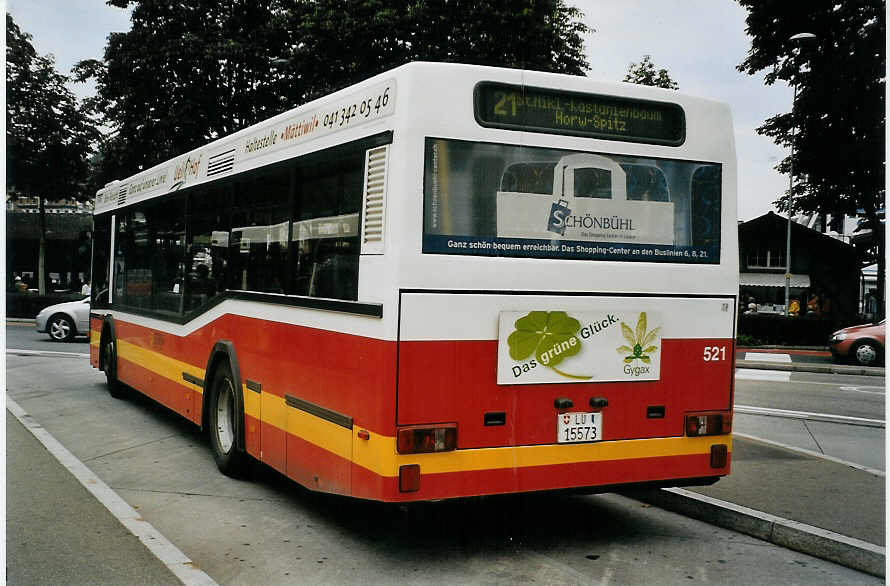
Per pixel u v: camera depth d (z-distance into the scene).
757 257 44.94
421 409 4.96
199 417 8.33
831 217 32.62
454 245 5.05
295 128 6.46
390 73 5.23
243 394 7.20
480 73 5.19
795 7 29.77
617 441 5.47
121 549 5.46
